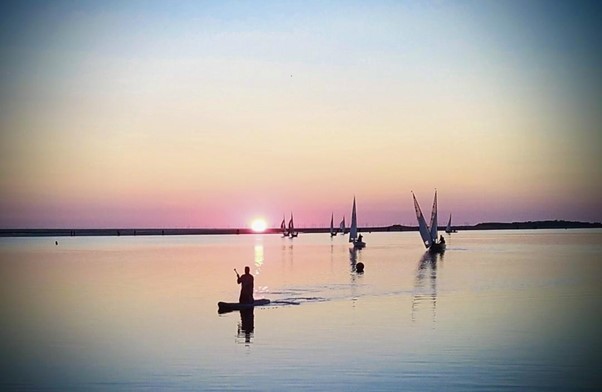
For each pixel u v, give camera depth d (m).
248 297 35.62
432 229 96.81
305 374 20.56
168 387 19.47
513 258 80.94
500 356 22.56
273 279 53.06
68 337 27.14
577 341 24.95
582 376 20.05
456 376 20.16
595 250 101.81
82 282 52.03
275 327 28.67
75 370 21.56
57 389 19.53
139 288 46.66
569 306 34.38
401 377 20.09
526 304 35.28
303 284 48.22
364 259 84.56
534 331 26.98
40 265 76.00
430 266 67.88
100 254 108.88
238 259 89.06
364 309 33.81
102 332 28.17
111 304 37.38
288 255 99.94
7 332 28.41
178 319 31.41
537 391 18.59
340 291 42.84
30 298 40.81
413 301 36.97
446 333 26.70
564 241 153.38
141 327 29.28
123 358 23.12
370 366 21.39
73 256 101.06
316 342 25.20
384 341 25.19
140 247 150.88
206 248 141.38
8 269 68.88
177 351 24.11
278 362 22.09
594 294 39.94
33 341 26.36
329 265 72.56
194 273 61.59
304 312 33.03
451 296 39.31
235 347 24.61
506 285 45.91
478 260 77.69
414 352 23.28
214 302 38.06
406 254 97.75
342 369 21.08
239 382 19.83
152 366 21.89
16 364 22.45
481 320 29.86
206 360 22.56
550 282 47.94
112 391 19.20
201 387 19.41
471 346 24.16
